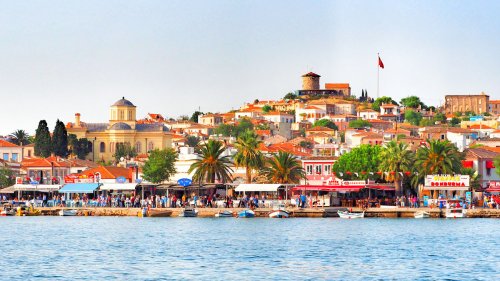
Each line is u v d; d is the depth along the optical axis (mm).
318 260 124375
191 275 110250
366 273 111625
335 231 167250
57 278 108250
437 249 136250
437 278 107125
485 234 159125
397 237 154750
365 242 147000
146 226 183750
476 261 122250
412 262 121750
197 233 165875
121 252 135375
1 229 178750
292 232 165875
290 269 115312
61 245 146000
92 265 120188
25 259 127250
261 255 130375
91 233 168000
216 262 122750
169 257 128750
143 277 108688
